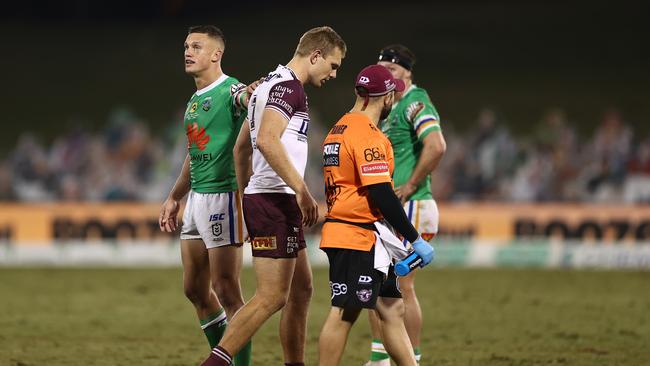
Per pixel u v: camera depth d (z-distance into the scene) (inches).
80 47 4345.5
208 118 888.9
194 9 4630.9
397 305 832.3
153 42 4392.2
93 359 1097.4
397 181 1046.4
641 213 2235.5
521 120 3503.9
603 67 4033.0
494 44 4296.3
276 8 4722.0
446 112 3595.0
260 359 1090.1
